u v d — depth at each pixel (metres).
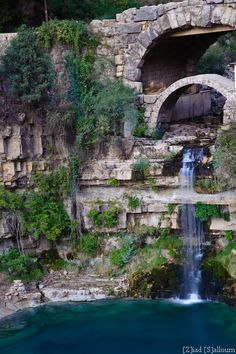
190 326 25.25
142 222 29.95
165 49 35.41
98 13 40.47
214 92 42.16
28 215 30.03
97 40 32.59
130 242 29.72
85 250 30.16
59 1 37.84
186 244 29.05
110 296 28.03
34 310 27.19
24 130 30.17
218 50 48.03
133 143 31.17
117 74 33.25
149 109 32.94
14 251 29.95
